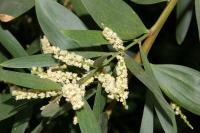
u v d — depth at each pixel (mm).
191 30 1067
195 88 508
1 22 570
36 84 427
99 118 488
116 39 475
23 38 765
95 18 491
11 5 542
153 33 531
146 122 528
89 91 490
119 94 451
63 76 453
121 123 956
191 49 1101
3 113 493
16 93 437
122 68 462
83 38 472
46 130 662
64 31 463
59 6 511
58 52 458
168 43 1089
